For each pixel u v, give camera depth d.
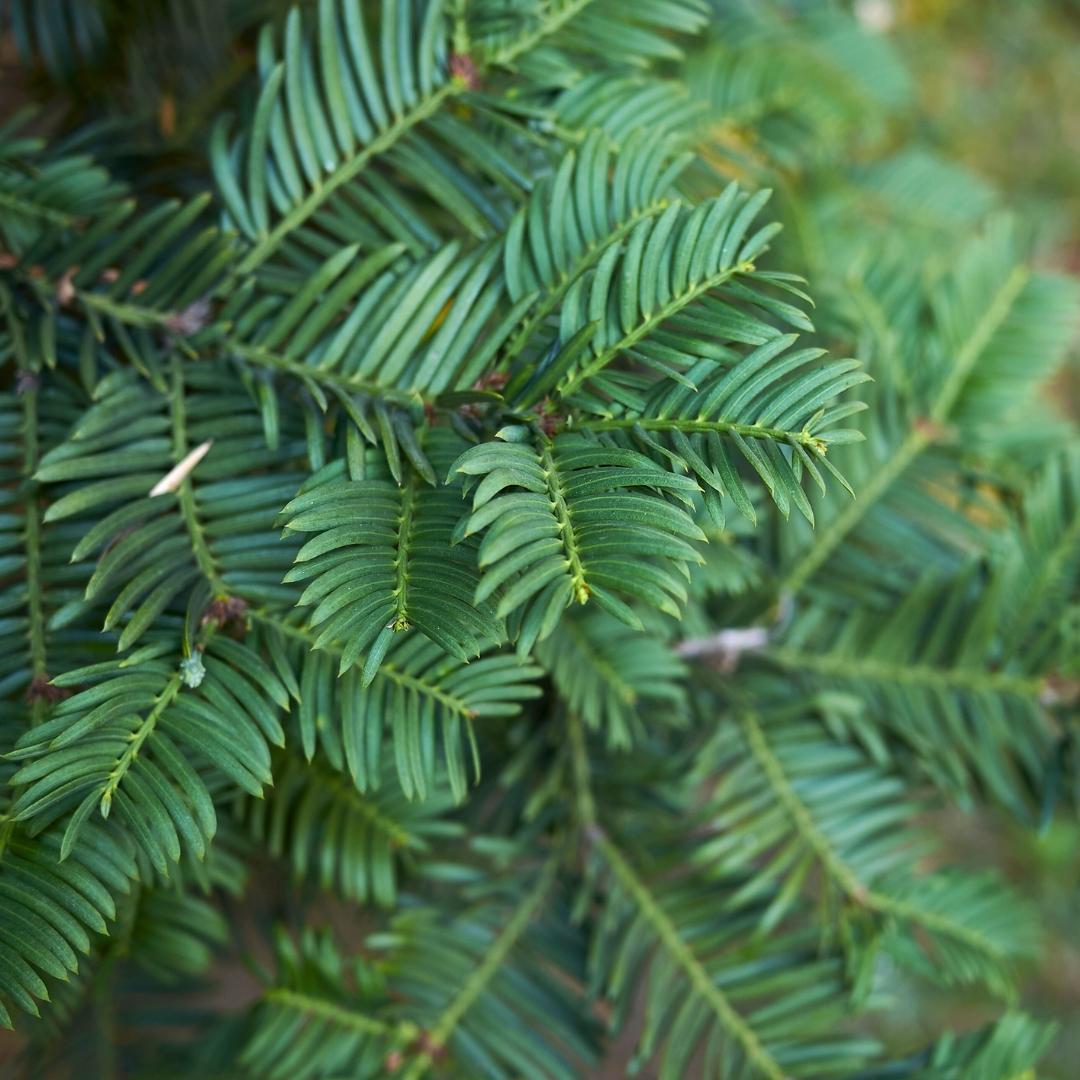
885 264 0.77
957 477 0.73
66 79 0.70
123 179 0.67
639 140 0.61
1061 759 0.69
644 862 0.69
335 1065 0.66
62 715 0.55
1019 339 0.75
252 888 0.73
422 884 0.71
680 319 0.57
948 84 1.29
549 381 0.57
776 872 0.68
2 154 0.62
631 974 0.68
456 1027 0.67
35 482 0.59
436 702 0.59
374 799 0.65
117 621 0.58
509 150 0.63
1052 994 1.14
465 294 0.60
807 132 0.79
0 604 0.58
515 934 0.69
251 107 0.64
